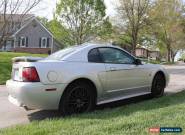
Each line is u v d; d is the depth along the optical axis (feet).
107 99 23.98
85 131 16.46
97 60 23.48
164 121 18.02
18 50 190.19
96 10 138.41
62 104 21.04
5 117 22.24
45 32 190.08
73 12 138.62
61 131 16.62
